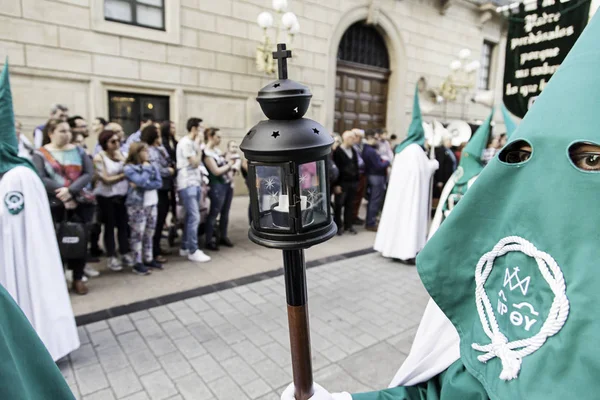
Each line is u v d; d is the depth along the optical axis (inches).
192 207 182.5
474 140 133.6
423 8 446.6
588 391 23.5
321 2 360.2
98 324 125.3
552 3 114.7
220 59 311.6
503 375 28.3
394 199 185.6
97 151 191.3
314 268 180.1
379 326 127.7
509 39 126.1
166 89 289.7
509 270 30.0
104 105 265.3
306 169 34.1
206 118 312.7
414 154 182.2
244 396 93.7
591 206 24.8
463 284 33.8
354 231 245.4
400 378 44.9
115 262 171.3
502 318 30.3
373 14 400.2
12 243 93.4
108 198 166.1
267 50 318.0
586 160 26.7
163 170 177.9
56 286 100.7
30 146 163.0
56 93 247.9
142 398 92.4
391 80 442.3
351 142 231.9
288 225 33.8
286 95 32.5
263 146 32.4
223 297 146.6
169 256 192.1
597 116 25.4
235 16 314.0
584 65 27.6
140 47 273.9
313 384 38.9
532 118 29.5
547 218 27.0
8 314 32.8
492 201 31.8
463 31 495.5
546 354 26.0
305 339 37.4
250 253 199.2
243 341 116.9
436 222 144.0
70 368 102.9
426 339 43.7
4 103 93.4
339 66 402.3
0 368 28.9
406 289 157.5
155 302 141.3
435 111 481.4
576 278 24.8
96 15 253.8
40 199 98.2
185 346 113.9
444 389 38.0
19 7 229.5
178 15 285.6
